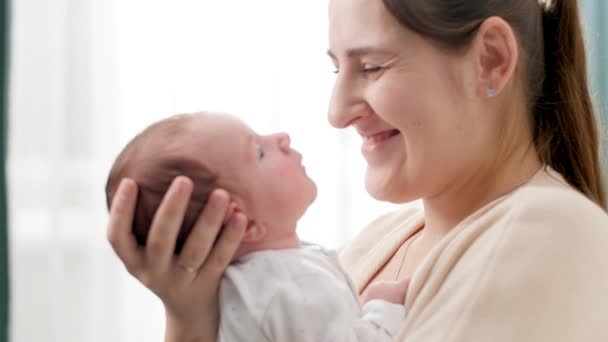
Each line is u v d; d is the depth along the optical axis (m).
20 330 2.66
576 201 0.98
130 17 2.69
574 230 0.94
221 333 1.02
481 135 1.09
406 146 1.08
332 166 2.78
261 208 1.08
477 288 0.94
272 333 0.99
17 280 2.66
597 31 2.61
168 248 0.98
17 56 2.63
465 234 1.01
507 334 0.90
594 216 0.97
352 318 1.01
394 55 1.05
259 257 1.05
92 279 2.72
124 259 1.01
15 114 2.63
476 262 0.96
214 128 1.07
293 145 2.75
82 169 2.69
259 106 2.73
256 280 1.03
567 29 1.18
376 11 1.07
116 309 2.73
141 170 1.05
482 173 1.11
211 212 0.96
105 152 2.69
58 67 2.66
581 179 1.19
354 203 2.80
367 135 1.13
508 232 0.96
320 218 2.79
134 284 2.75
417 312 0.99
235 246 1.01
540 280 0.91
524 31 1.13
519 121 1.12
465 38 1.05
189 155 1.04
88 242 2.71
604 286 0.93
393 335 1.01
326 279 1.04
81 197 2.69
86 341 2.71
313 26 2.75
